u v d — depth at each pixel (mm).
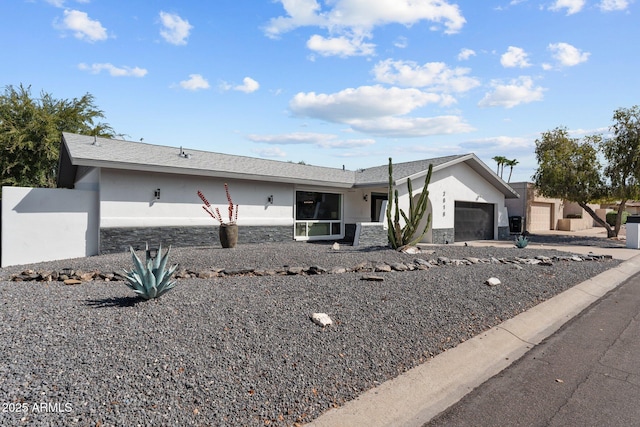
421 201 11992
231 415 2969
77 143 12211
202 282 6660
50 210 10961
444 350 4555
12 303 5055
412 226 12039
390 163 12156
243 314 4859
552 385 3910
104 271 7539
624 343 5125
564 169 20141
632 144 18547
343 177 18594
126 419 2785
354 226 18281
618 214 20594
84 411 2820
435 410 3424
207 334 4195
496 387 3877
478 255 11609
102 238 11438
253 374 3543
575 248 15711
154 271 5555
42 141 22062
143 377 3287
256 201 15055
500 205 21359
